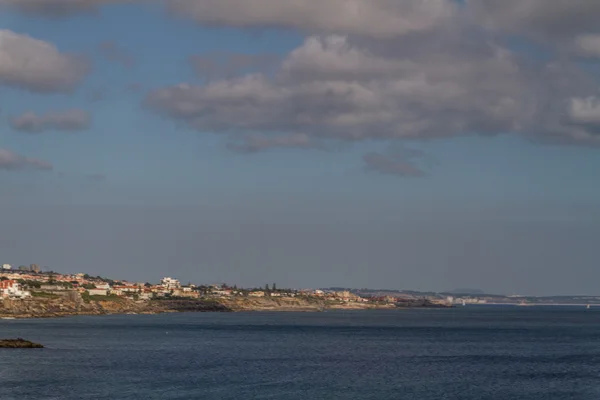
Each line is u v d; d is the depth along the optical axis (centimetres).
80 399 11450
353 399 11775
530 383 13825
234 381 13562
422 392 12581
